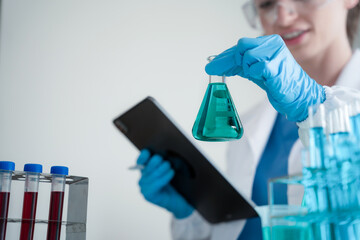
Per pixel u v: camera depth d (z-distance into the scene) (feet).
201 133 2.48
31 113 7.20
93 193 7.11
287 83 2.67
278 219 1.85
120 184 7.22
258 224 5.00
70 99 7.33
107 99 7.42
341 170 1.82
